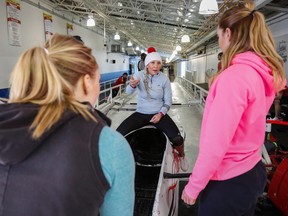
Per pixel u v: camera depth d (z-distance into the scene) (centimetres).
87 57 74
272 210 240
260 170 119
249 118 106
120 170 68
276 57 109
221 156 104
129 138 252
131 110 685
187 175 170
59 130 64
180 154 268
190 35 1315
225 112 101
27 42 735
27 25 733
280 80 111
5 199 62
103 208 73
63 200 61
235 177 112
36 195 61
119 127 261
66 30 1008
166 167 192
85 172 63
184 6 705
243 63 106
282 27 733
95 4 769
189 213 243
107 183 67
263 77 106
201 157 107
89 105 72
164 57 3438
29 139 60
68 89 69
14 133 59
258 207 239
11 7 653
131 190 73
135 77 269
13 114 62
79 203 62
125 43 2214
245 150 112
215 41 1358
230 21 112
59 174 61
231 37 113
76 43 75
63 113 65
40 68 67
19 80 69
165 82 265
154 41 2059
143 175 235
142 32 1583
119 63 2011
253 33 107
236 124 103
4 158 59
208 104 112
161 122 256
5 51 640
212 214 118
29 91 68
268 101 114
